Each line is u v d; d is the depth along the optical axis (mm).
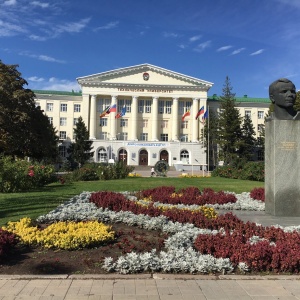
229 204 12055
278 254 5691
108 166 28266
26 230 7129
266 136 10766
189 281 5254
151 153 75125
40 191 17625
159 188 15336
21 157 45562
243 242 6484
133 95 77938
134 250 6570
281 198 10195
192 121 79875
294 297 4734
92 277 5332
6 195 15555
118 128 78625
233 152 68312
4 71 43656
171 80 78875
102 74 77188
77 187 19547
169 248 6430
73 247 6531
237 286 5086
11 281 5180
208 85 79000
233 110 68125
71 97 82562
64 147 79625
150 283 5152
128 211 9547
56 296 4656
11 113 40781
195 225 8312
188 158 75562
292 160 10172
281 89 10094
